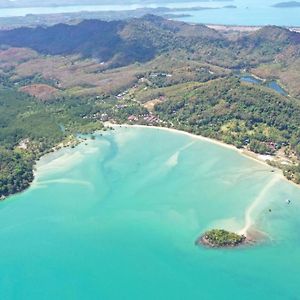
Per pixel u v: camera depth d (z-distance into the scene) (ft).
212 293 632.38
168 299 625.00
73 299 632.79
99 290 645.92
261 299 620.90
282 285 642.63
